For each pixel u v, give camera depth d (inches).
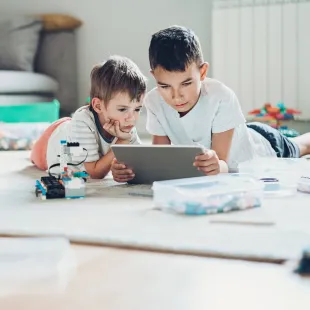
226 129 57.0
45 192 44.1
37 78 124.4
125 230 32.7
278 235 30.9
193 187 39.4
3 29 128.6
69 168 49.8
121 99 53.6
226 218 35.4
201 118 56.8
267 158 68.1
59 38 132.8
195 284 23.9
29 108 101.7
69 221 35.5
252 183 40.8
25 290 23.4
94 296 22.6
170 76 49.9
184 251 28.5
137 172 50.3
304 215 36.1
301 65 113.8
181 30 51.2
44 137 68.0
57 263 26.9
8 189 50.4
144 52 129.4
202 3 122.0
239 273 25.2
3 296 22.8
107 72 53.9
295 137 81.3
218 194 37.4
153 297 22.5
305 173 54.9
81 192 44.5
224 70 118.8
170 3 125.0
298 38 113.5
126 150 48.8
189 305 21.6
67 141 54.4
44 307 21.6
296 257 26.5
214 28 118.3
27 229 33.4
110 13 131.6
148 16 127.9
